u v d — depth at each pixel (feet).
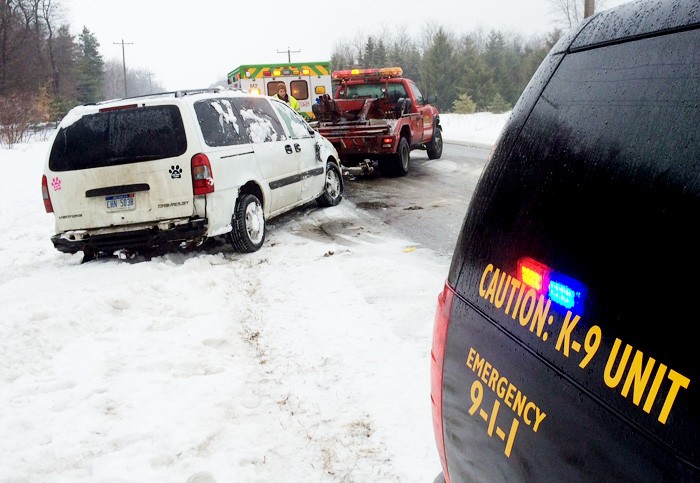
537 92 5.93
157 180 21.67
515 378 5.19
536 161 5.55
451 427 6.37
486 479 5.68
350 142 38.70
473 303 6.01
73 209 22.30
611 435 4.10
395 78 46.29
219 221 22.07
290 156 27.12
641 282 4.10
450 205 30.40
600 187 4.70
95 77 343.67
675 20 4.63
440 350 6.59
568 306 4.68
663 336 3.85
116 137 21.91
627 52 4.98
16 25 233.76
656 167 4.26
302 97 61.57
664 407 3.75
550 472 4.70
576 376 4.48
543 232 5.16
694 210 3.89
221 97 24.06
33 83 220.02
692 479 3.50
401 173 41.01
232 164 22.80
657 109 4.44
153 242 22.00
